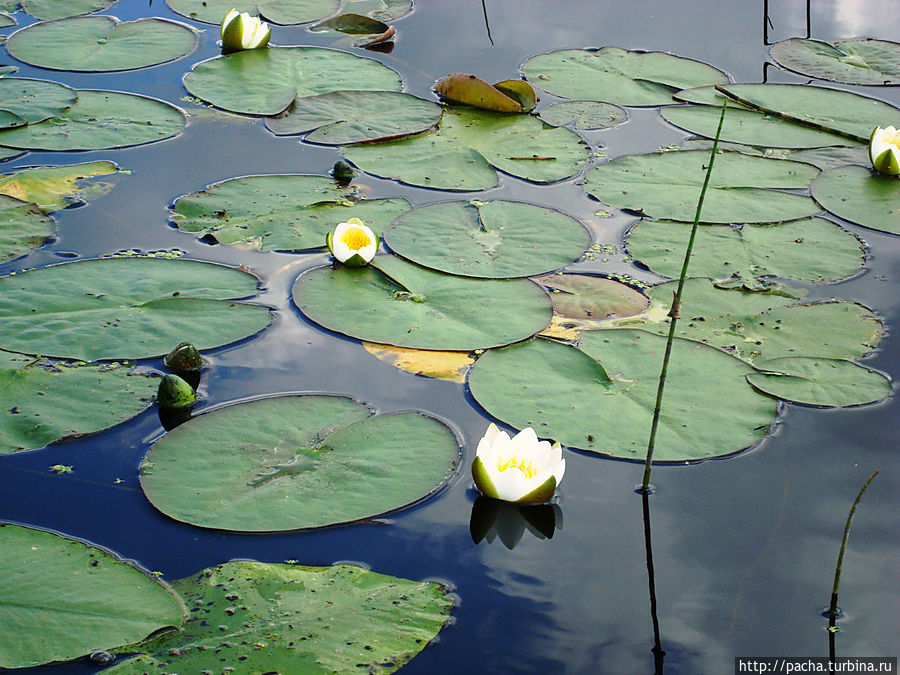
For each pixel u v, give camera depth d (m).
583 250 3.50
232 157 4.17
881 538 2.23
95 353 2.81
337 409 2.60
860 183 4.10
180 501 2.26
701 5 6.41
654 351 2.91
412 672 1.83
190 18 5.77
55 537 2.12
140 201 3.78
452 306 3.13
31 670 1.78
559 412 2.63
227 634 1.89
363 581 2.06
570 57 5.41
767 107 4.81
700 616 2.01
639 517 2.29
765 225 3.74
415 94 4.91
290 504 2.26
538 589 2.07
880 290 3.31
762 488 2.39
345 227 3.31
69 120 4.39
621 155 4.36
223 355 2.87
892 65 5.42
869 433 2.59
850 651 1.92
